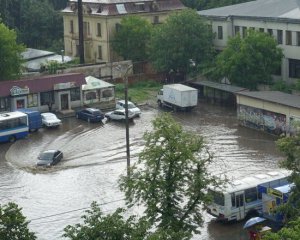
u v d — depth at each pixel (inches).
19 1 5536.4
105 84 3676.2
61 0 6082.7
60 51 5088.6
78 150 2829.7
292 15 3617.1
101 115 3341.5
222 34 4033.0
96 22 4485.7
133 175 1637.6
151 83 4121.6
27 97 3412.9
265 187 2021.4
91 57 4608.8
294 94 3344.0
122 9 4424.2
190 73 3971.5
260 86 3617.1
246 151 2731.3
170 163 1589.6
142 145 2869.1
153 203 1573.6
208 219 2060.8
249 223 1878.7
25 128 3046.3
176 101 3513.8
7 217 1294.3
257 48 3501.5
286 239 1301.7
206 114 3457.2
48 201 2220.7
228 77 3587.6
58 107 3513.8
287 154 1833.2
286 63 3659.0
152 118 3378.4
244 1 4943.4
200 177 1615.4
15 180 2447.1
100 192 2289.6
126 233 1266.0
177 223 1555.1
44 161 2620.6
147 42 4269.2
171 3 4630.9
